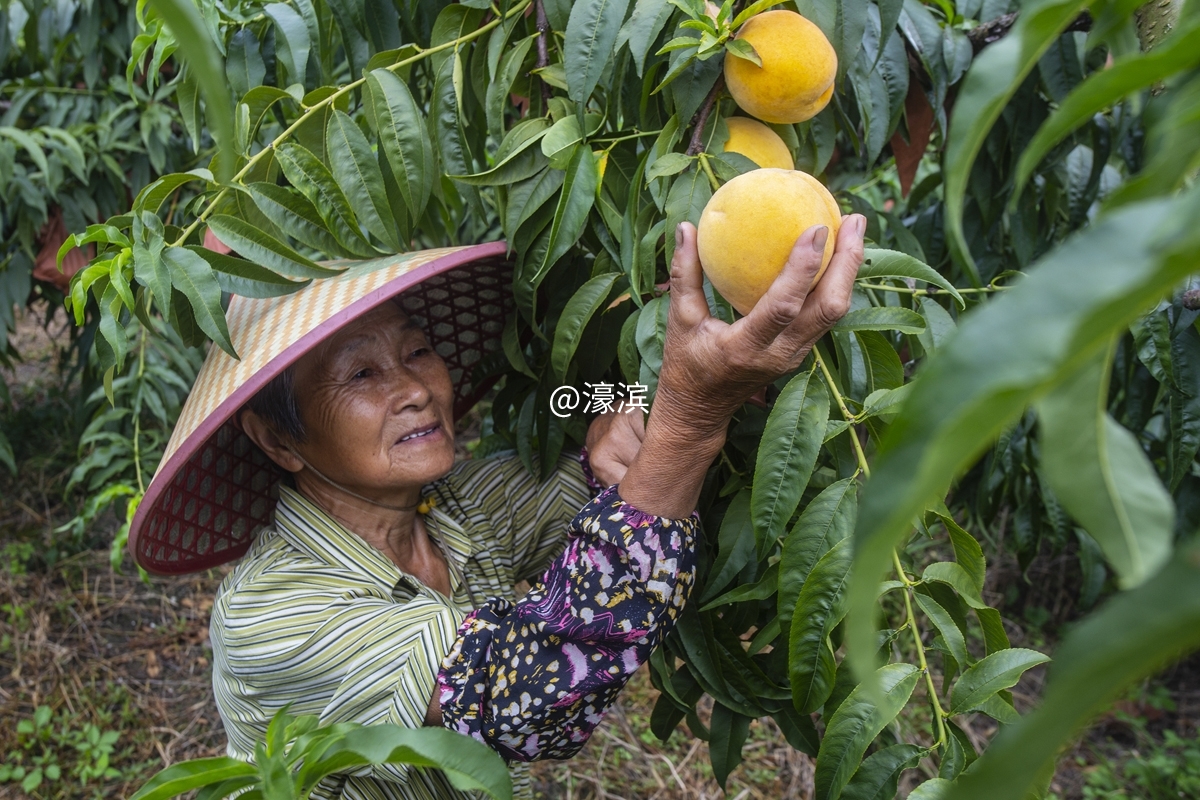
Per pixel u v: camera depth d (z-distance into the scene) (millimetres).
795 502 800
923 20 1180
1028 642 3004
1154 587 242
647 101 998
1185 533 1492
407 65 1093
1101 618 247
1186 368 1100
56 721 2670
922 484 245
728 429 1062
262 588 1110
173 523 1240
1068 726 250
